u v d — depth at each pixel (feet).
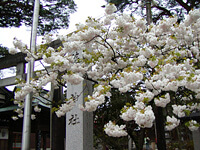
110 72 13.82
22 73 16.81
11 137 22.34
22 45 12.33
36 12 15.97
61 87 15.62
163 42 13.91
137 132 22.89
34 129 23.32
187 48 14.46
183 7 23.16
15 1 21.61
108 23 11.19
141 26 11.85
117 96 20.33
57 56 9.69
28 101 13.87
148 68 13.66
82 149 12.14
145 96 8.38
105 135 21.76
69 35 13.57
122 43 13.19
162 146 12.94
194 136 24.71
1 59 18.39
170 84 9.73
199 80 9.59
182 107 11.93
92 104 8.97
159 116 13.48
